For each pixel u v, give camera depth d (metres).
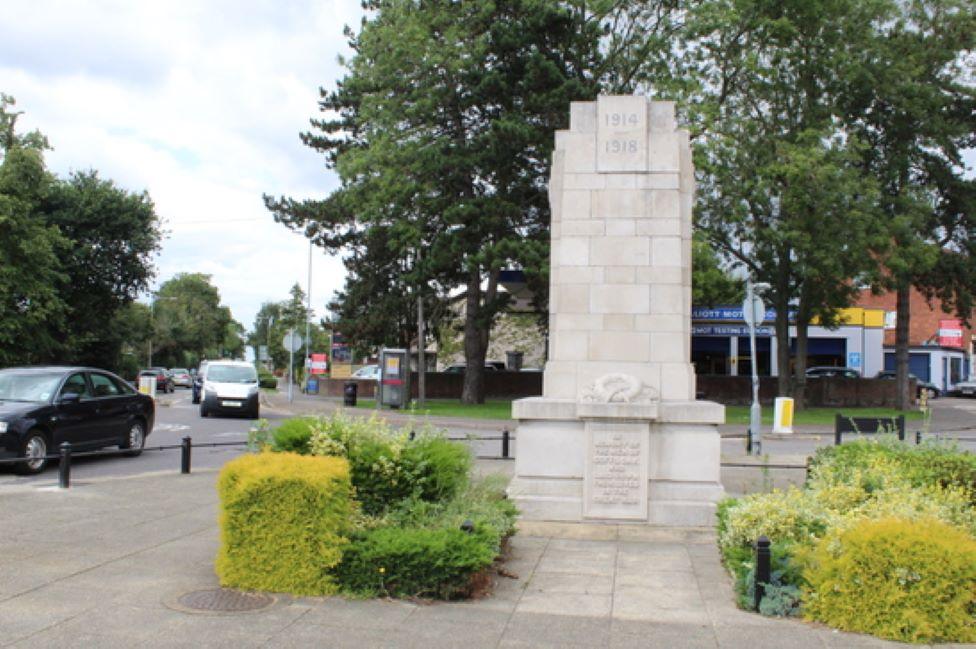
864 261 30.75
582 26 31.69
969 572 5.74
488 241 32.56
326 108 42.59
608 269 10.23
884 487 8.09
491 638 5.73
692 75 31.48
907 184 35.19
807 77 33.28
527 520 9.75
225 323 128.38
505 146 30.22
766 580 6.43
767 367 50.47
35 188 36.38
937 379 58.12
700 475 9.73
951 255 37.06
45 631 5.66
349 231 42.53
